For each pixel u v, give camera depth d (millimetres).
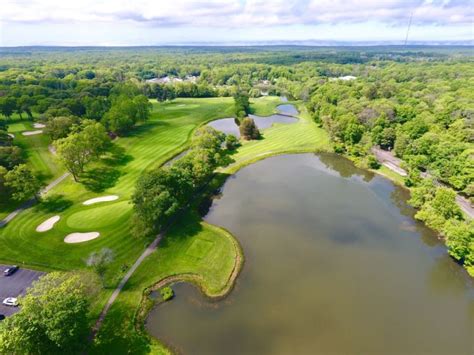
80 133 74062
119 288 41531
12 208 58531
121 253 47750
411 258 49656
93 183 70188
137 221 49500
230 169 82562
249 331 36406
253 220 59531
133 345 34188
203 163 72250
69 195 64875
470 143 80875
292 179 78250
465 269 47281
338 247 51969
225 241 52281
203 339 35312
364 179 78625
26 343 26625
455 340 35906
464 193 67688
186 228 55156
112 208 59656
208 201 66750
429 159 76000
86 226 53750
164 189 53406
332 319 38219
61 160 66688
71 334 27750
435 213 56406
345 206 65250
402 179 76375
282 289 42781
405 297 42000
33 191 58344
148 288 42281
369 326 37375
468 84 153000
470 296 42562
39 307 29266
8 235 50844
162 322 37406
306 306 40031
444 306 40719
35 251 47438
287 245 52250
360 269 47031
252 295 41656
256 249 51031
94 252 47188
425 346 35031
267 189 72688
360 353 34062
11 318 28125
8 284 41094
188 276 44656
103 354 32969
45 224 54406
